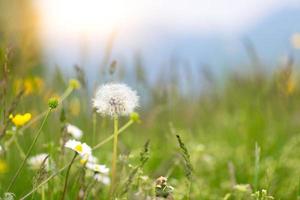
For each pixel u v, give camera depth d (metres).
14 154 0.99
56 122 1.01
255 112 1.38
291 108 1.42
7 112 0.82
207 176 1.15
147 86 1.32
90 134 1.05
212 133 1.46
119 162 0.86
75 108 1.05
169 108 1.34
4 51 0.89
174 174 1.05
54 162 0.84
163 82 1.36
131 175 0.80
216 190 1.07
